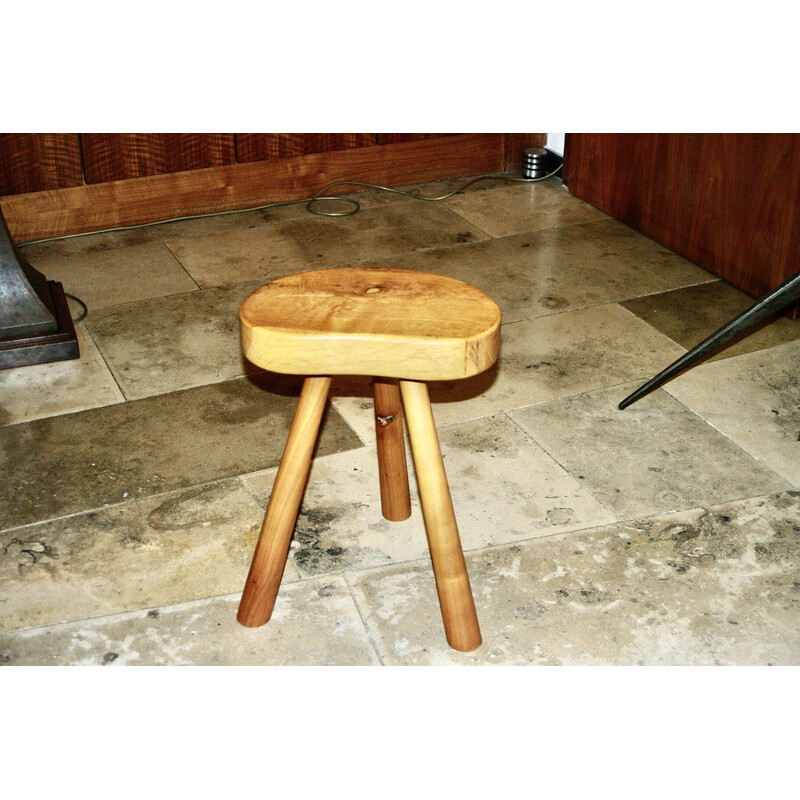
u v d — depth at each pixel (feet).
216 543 5.50
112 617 5.00
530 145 11.42
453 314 4.17
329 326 4.04
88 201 9.75
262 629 4.92
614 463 6.14
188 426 6.57
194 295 8.49
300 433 4.49
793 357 7.30
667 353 7.44
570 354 7.44
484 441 6.37
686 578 5.21
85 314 8.11
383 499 5.58
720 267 8.62
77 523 5.65
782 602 5.04
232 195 10.38
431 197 10.76
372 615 4.99
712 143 8.37
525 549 5.41
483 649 4.79
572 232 9.73
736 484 5.93
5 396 6.92
